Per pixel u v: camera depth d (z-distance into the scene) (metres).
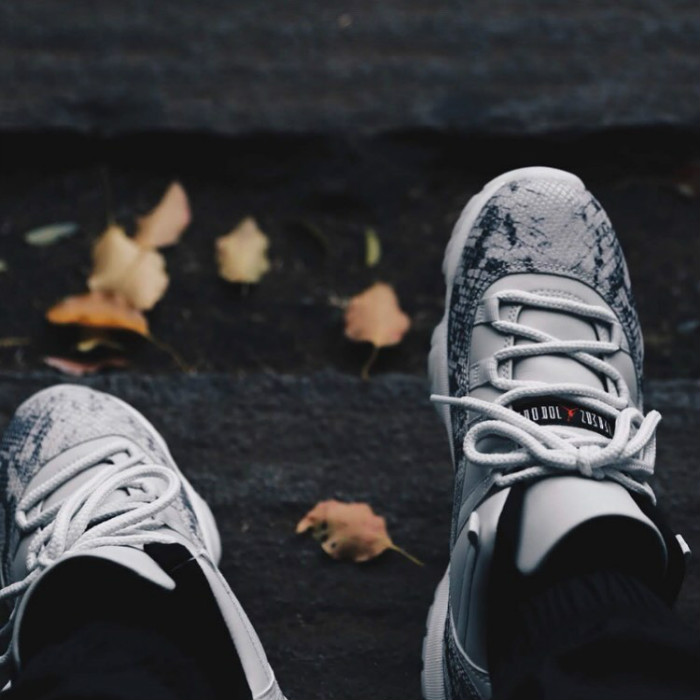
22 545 1.35
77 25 2.00
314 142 1.84
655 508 1.21
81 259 1.74
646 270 1.75
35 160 1.84
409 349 1.68
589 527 1.14
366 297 1.66
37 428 1.47
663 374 1.66
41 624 1.14
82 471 1.40
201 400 1.60
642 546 1.14
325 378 1.61
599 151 1.86
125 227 1.78
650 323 1.70
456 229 1.57
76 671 1.03
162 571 1.14
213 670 1.18
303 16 2.04
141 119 1.85
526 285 1.45
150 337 1.66
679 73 1.96
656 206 1.82
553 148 1.85
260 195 1.82
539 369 1.36
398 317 1.65
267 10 2.04
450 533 1.45
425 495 1.52
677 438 1.57
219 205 1.81
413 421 1.58
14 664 1.13
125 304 1.65
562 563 1.15
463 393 1.40
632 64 1.97
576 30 2.03
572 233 1.49
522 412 1.30
